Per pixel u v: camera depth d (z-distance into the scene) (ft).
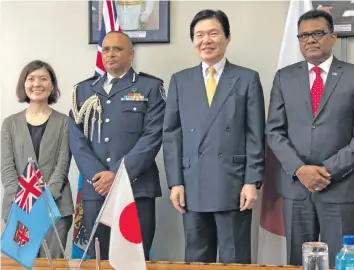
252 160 7.15
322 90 7.05
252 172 7.09
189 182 7.20
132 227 4.26
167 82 9.17
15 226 4.65
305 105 7.02
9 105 9.52
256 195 7.07
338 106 6.86
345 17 8.58
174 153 7.35
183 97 7.45
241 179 7.16
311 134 6.90
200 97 7.33
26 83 8.11
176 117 7.49
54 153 7.93
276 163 7.97
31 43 9.47
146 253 7.70
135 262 4.23
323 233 6.90
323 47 7.07
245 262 7.20
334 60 7.22
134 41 9.14
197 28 7.43
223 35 7.41
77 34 9.36
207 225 7.29
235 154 7.18
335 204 6.78
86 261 5.64
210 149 7.13
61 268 5.32
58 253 7.67
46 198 4.64
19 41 9.48
